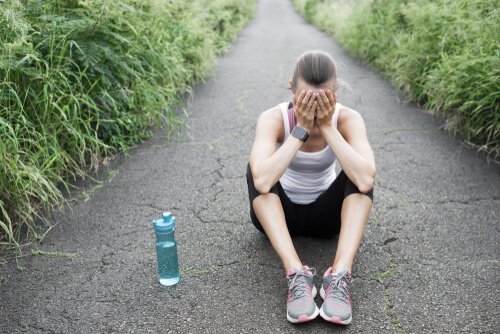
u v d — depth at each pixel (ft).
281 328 6.33
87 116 11.74
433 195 10.08
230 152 12.59
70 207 9.78
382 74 21.04
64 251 8.29
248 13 52.24
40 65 10.57
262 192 7.04
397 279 7.32
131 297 7.06
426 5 18.37
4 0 10.25
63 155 10.33
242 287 7.22
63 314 6.72
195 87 19.42
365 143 7.49
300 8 66.54
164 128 14.38
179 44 18.57
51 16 10.81
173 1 18.99
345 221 6.95
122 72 13.00
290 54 27.02
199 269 7.71
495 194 10.06
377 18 23.63
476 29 13.93
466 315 6.49
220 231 8.86
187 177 11.16
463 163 11.66
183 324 6.45
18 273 7.68
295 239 8.48
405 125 14.40
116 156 12.32
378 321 6.41
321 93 6.89
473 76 12.88
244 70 22.67
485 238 8.43
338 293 6.36
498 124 11.98
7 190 8.56
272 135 7.54
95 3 11.70
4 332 6.38
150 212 9.59
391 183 10.69
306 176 7.76
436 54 16.35
